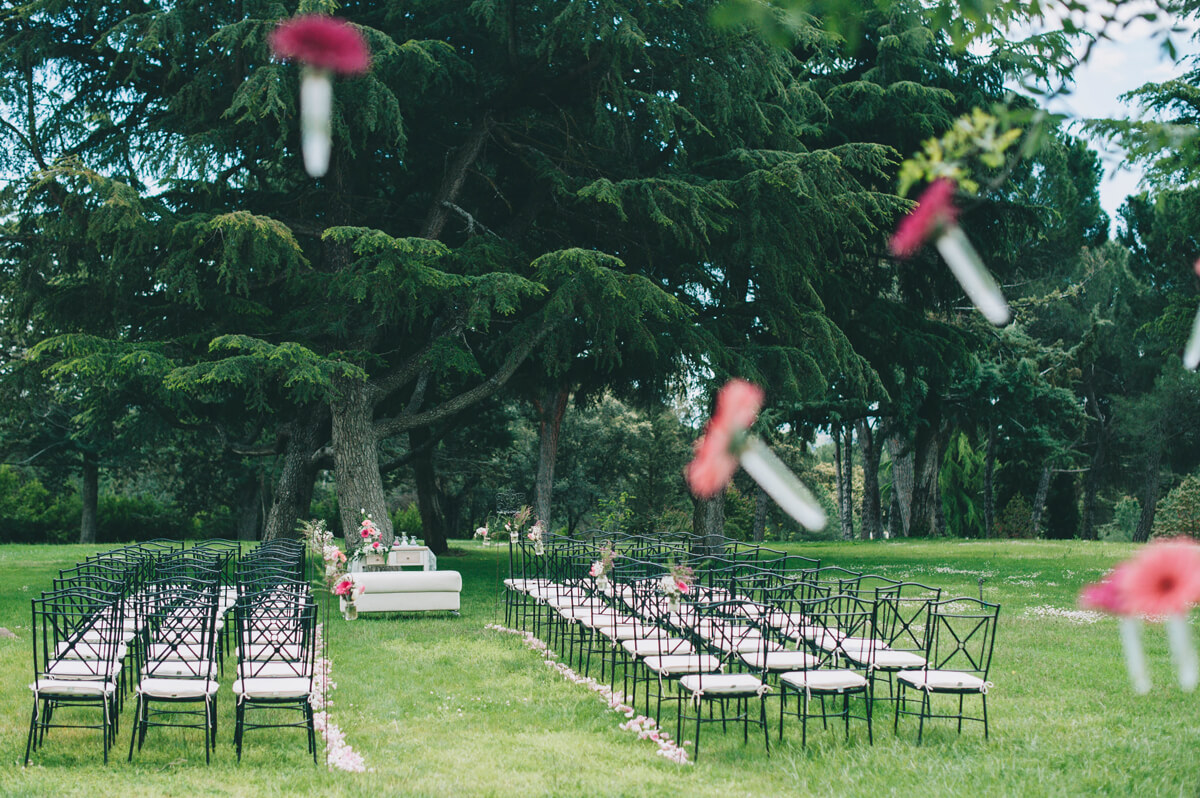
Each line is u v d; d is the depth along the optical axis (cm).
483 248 1639
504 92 1761
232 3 1510
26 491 3997
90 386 1752
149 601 804
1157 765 604
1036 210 2188
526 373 2162
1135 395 3556
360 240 1402
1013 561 2102
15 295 1623
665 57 1689
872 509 3494
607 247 1934
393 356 1959
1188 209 1378
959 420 3195
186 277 1470
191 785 575
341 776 592
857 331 2202
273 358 1415
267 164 1783
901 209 1762
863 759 622
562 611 981
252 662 696
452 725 726
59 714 755
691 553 1123
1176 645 147
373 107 1456
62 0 1537
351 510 1683
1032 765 608
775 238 1734
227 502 4256
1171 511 3159
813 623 812
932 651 973
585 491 4238
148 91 1738
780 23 281
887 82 2091
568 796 552
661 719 740
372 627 1215
